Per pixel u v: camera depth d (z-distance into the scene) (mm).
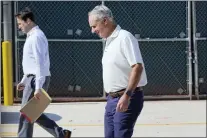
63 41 40438
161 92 41750
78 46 40719
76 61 40844
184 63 41594
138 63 18203
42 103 23031
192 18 40938
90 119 33500
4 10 39031
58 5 40156
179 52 41469
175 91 41750
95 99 40938
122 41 18422
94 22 18672
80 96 41188
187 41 41219
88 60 40875
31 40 23328
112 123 19766
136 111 19031
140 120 33250
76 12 40344
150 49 41250
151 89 41656
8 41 37750
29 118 22969
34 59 23438
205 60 41875
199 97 41812
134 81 18125
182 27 41125
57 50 40594
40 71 23094
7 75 37312
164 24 40969
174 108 37625
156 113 35688
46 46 23719
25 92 23656
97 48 40844
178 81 41688
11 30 39688
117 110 18266
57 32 40312
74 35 40500
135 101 18938
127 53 18344
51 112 35938
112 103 19344
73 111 36375
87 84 41094
